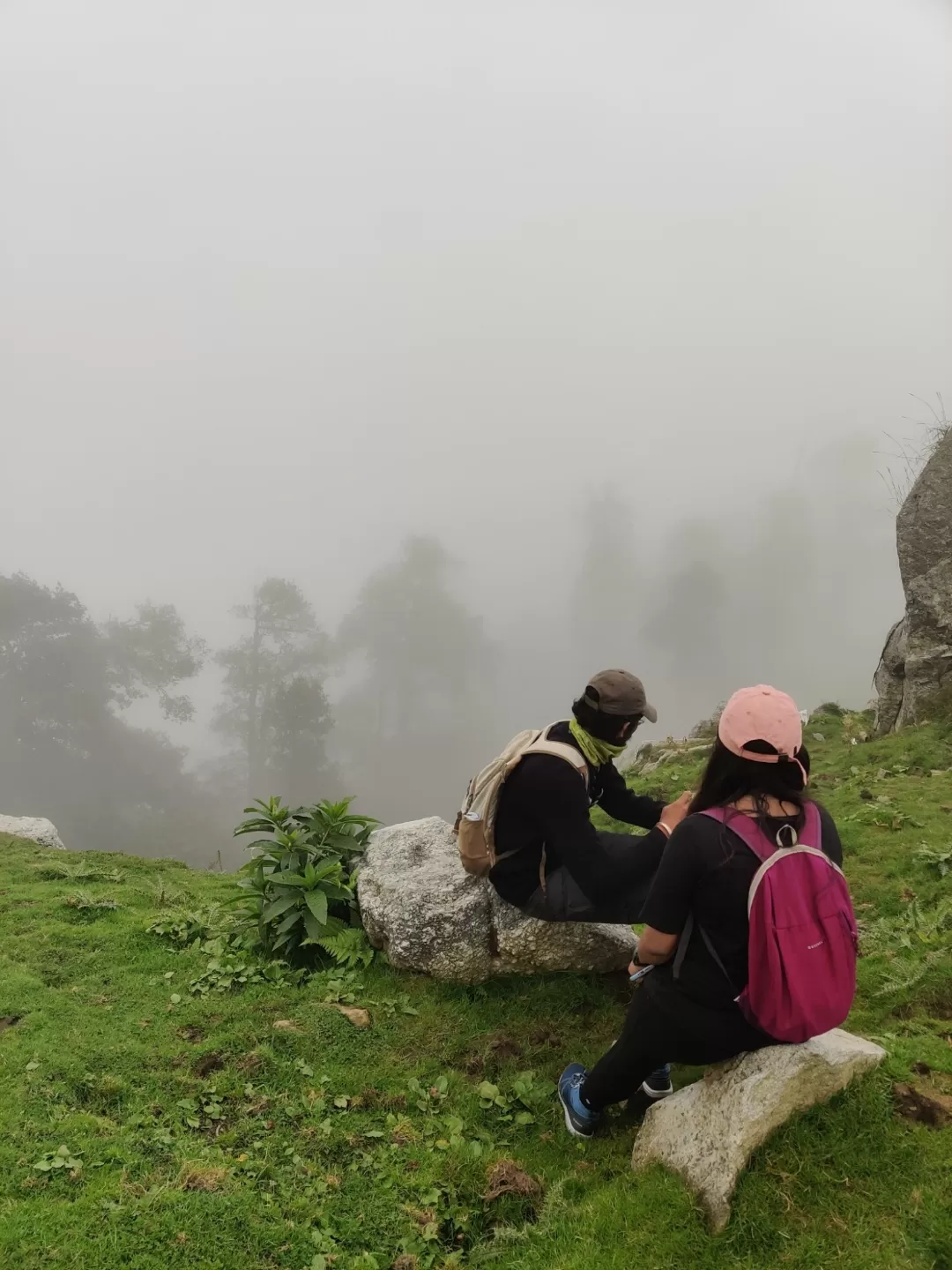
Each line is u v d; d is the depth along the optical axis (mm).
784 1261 2453
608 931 4562
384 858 5285
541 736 4020
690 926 2838
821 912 2629
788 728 2736
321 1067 3951
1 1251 2717
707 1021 2832
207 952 5176
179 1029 4277
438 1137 3445
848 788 7797
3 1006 4414
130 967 5016
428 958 4605
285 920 5062
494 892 4645
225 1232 2855
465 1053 4051
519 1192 3080
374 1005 4484
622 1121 3486
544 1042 4082
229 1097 3719
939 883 5336
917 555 10148
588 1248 2672
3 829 9727
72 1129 3389
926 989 4004
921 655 9891
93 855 8078
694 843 2734
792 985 2598
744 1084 2816
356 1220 2980
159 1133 3402
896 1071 3010
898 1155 2689
